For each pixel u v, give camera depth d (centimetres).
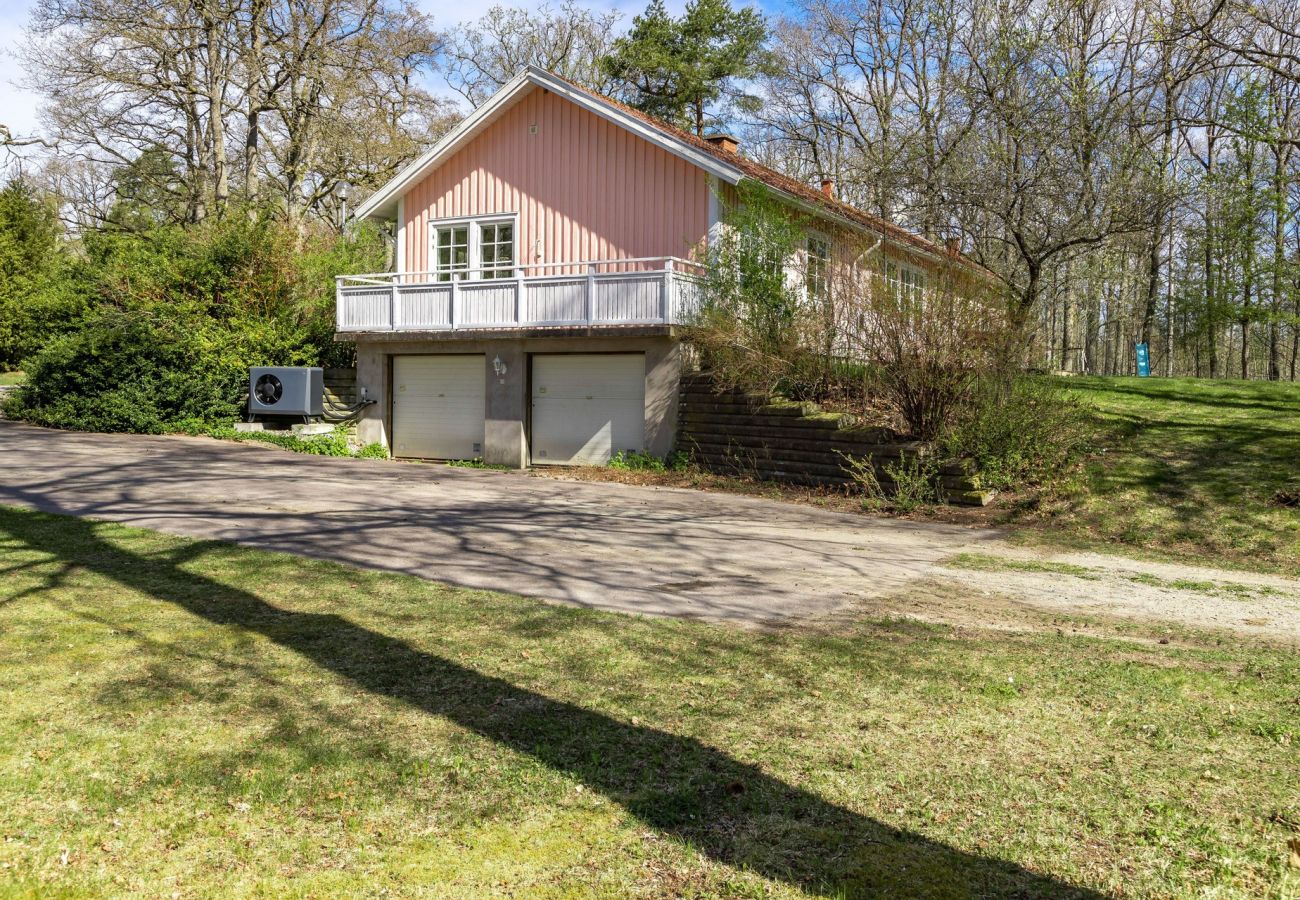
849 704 487
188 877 312
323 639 568
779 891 311
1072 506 1231
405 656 541
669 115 4034
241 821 349
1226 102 1744
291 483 1302
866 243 1573
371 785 379
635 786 384
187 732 425
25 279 3462
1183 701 508
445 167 2134
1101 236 2069
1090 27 2325
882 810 370
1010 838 351
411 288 1888
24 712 442
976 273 1505
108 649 536
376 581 729
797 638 611
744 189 1730
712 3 3931
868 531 1112
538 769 397
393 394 1964
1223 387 1998
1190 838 353
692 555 909
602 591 735
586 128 1962
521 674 516
